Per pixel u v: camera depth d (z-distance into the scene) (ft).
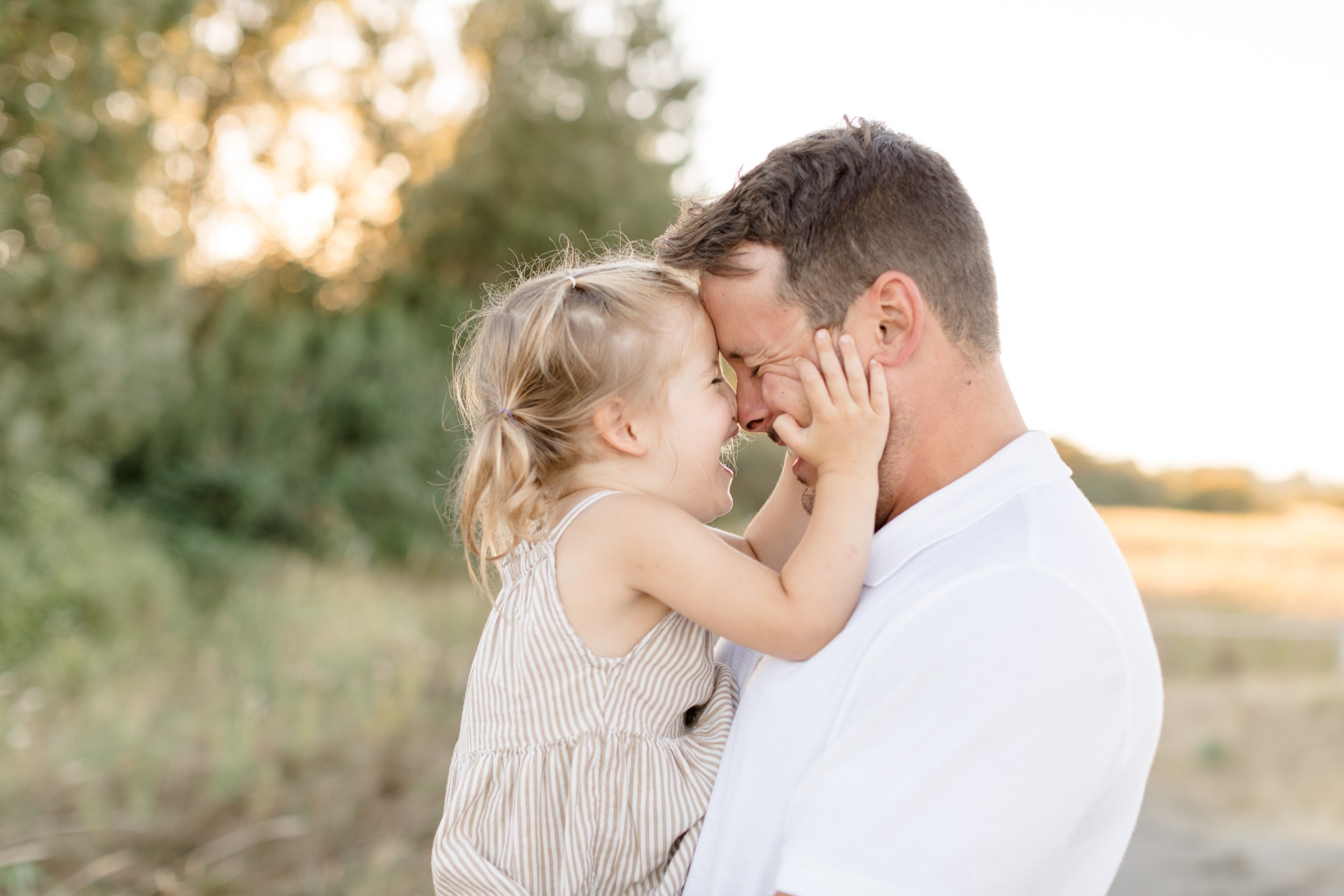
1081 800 3.78
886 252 4.66
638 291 5.47
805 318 4.83
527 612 5.11
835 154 4.82
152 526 34.96
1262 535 49.16
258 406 41.14
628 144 55.52
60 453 32.40
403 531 39.58
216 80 52.29
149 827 14.11
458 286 53.72
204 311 49.11
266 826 14.21
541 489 5.49
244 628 24.66
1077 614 3.87
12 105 27.73
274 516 38.47
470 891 4.97
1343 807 16.75
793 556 4.64
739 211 4.95
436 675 22.04
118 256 32.94
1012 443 4.66
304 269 55.47
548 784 4.93
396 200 56.49
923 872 3.67
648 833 4.74
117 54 31.01
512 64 54.44
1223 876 13.88
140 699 18.97
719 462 5.62
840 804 3.85
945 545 4.39
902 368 4.75
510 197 53.47
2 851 12.94
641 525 4.97
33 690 19.25
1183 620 31.60
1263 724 21.63
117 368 32.42
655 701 5.00
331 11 55.77
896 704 3.93
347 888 12.73
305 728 17.51
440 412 44.04
